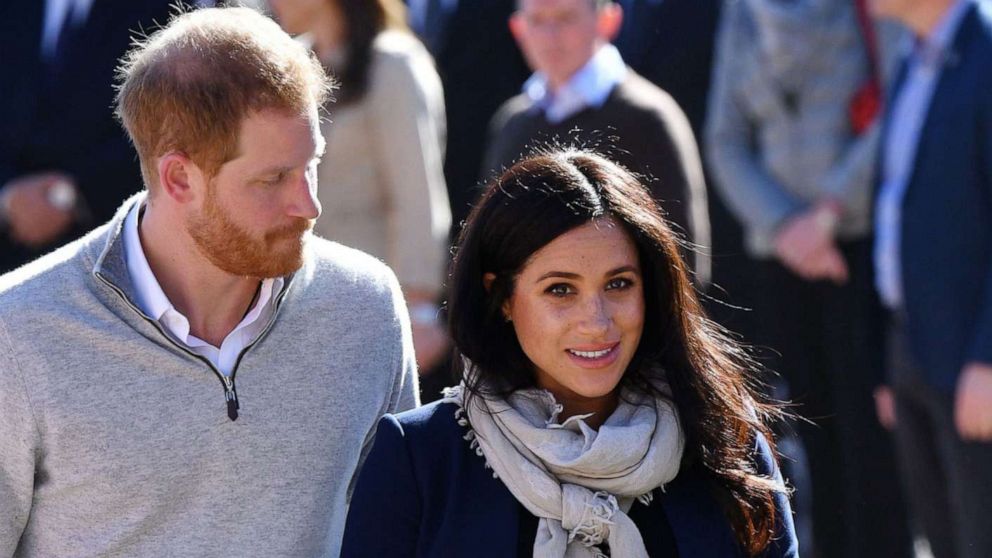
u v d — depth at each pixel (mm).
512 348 11172
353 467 11578
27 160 22344
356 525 11016
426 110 18656
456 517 10844
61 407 10641
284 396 11219
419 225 18547
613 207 10898
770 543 11336
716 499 11188
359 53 18359
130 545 10914
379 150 18531
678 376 11242
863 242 21031
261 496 11148
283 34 10875
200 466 10945
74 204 22312
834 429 21328
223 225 10664
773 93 21438
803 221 21141
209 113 10469
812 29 21078
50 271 10859
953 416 18188
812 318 21516
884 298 19406
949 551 19266
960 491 18188
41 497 10906
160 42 10859
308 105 10719
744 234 24359
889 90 19109
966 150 17750
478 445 11039
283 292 11227
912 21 18219
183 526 10969
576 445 10859
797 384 21562
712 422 11195
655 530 11047
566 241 10773
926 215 18031
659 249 11078
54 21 22328
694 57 24391
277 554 11195
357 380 11523
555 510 10734
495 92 24516
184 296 11000
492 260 11023
